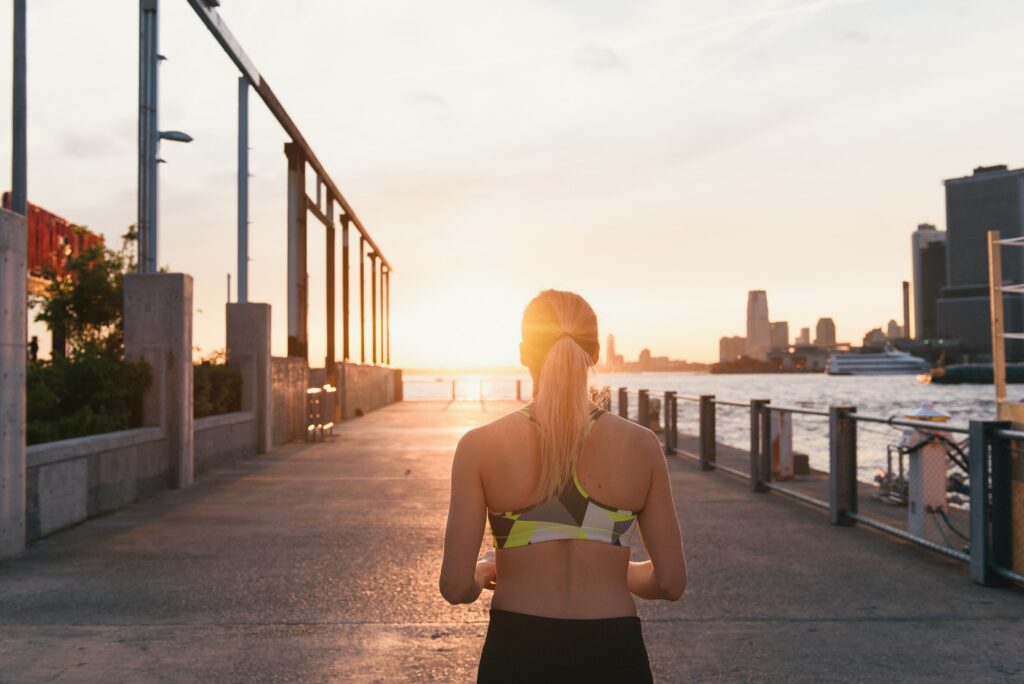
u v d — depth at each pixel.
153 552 6.80
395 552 6.78
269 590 5.57
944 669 4.10
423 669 4.08
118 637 4.57
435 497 9.87
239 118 15.94
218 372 14.05
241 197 15.96
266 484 11.09
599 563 1.76
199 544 7.12
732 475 12.52
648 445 1.85
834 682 3.93
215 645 4.44
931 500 7.31
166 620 4.89
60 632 4.66
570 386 1.82
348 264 29.45
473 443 1.84
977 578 5.79
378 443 17.59
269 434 15.66
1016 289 6.11
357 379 29.55
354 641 4.51
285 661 4.19
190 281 11.14
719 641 4.53
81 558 6.58
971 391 137.00
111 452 8.97
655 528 1.84
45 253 13.31
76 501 8.11
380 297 41.03
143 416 10.48
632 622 1.75
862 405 68.38
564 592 1.74
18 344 6.72
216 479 11.64
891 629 4.75
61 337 13.16
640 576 1.94
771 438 11.22
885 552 6.89
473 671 4.07
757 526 8.13
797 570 6.22
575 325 1.89
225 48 14.11
